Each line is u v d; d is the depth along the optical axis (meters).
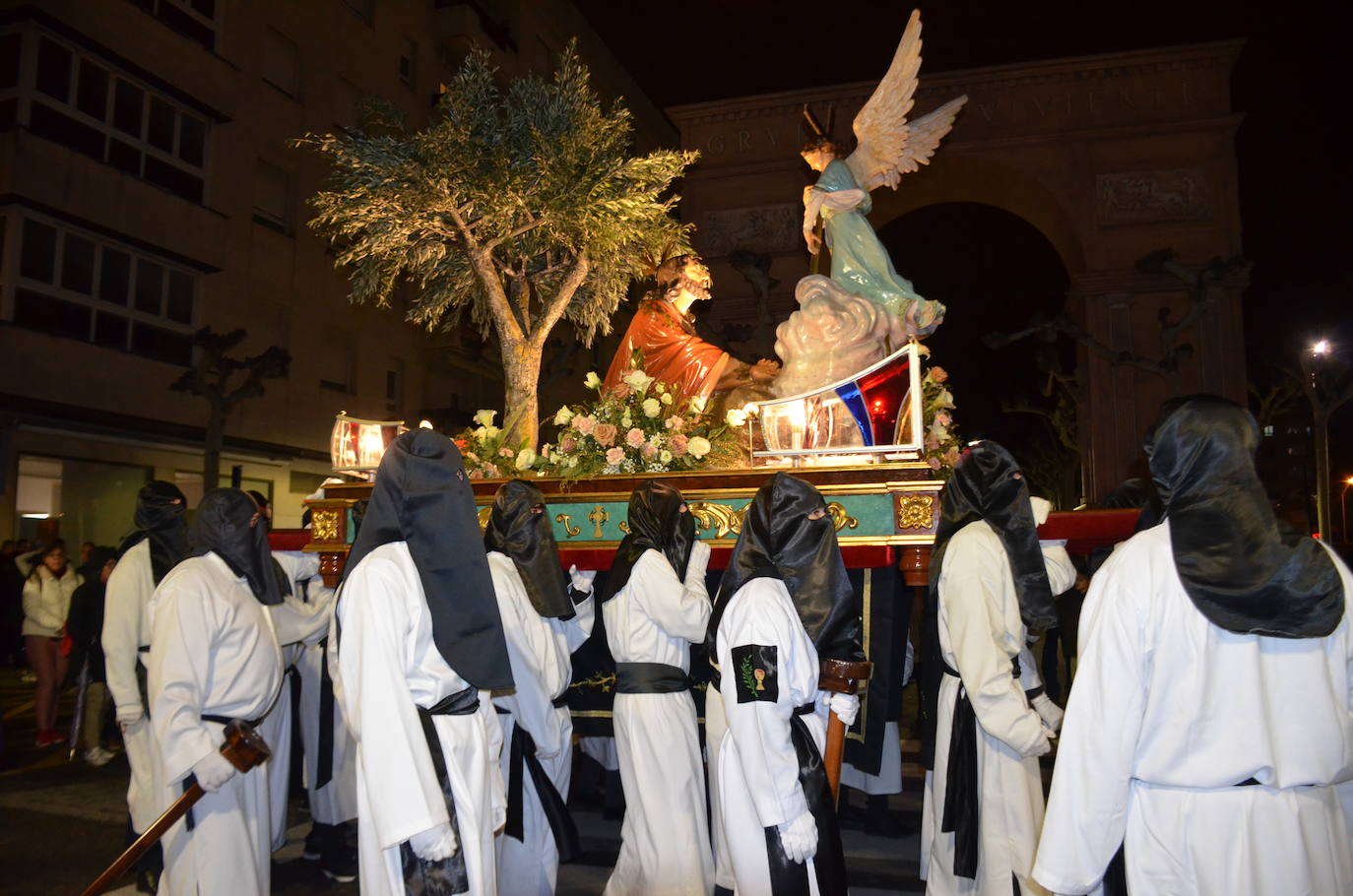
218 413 17.61
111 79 17.77
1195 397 2.24
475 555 2.81
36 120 16.44
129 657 4.43
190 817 3.34
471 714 2.84
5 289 15.99
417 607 2.74
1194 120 22.67
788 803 2.83
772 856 2.89
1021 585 3.71
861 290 5.80
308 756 5.11
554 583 4.09
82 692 7.66
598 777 6.28
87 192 17.09
